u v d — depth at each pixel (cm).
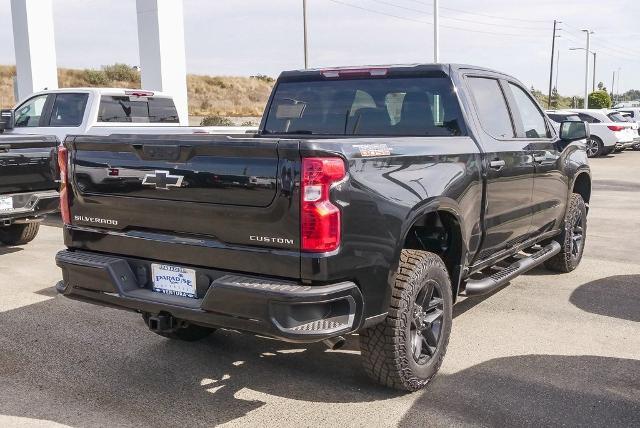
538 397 402
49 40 2195
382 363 390
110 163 394
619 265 740
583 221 716
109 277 389
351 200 343
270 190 336
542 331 522
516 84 583
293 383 426
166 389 418
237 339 509
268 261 342
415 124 496
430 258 402
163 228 379
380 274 364
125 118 1088
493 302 601
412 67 498
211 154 354
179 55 1869
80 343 500
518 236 560
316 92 544
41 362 462
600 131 2327
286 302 328
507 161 505
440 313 423
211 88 6838
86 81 6025
